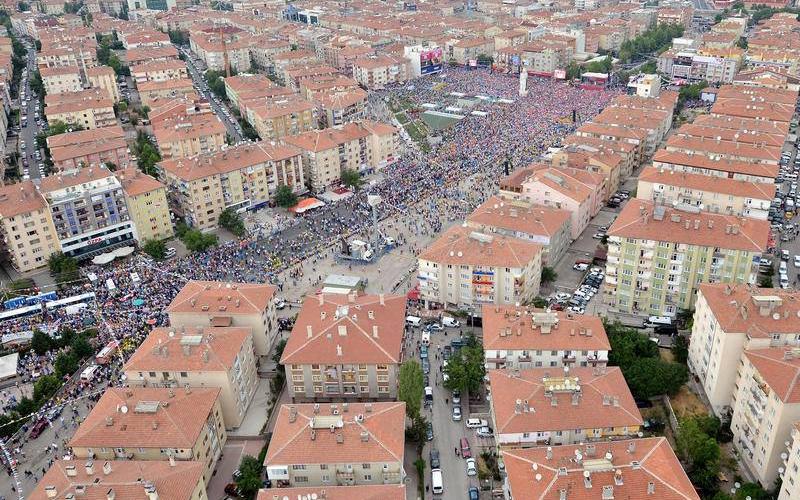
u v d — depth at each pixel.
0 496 181.00
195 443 173.00
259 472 179.12
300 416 175.25
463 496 174.50
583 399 176.12
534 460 155.62
